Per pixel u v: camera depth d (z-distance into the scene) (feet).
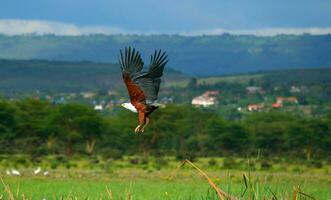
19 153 366.22
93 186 173.78
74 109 400.88
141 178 219.61
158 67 33.37
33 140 396.78
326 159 383.65
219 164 298.35
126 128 416.46
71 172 235.81
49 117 399.03
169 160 341.00
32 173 222.07
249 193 36.47
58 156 334.24
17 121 395.34
